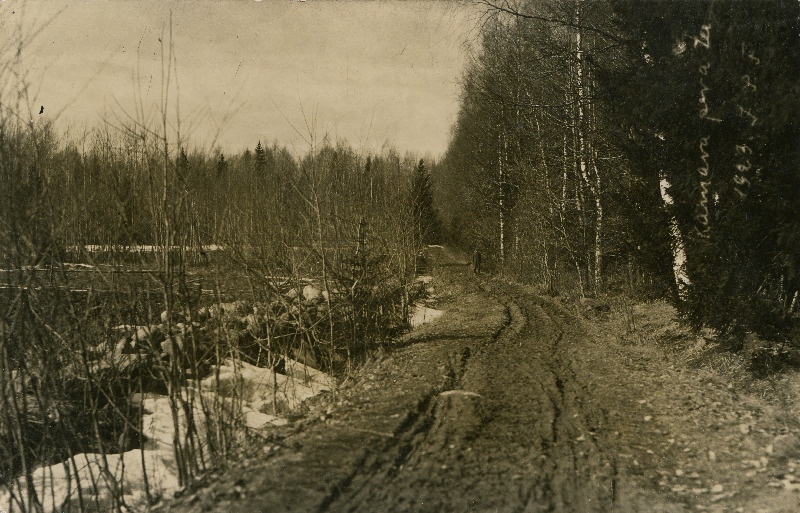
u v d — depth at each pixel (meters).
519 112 23.27
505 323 13.83
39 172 5.45
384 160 13.97
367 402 7.02
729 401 7.14
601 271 18.30
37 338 5.60
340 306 9.74
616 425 6.38
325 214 9.84
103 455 5.38
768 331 8.26
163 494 5.42
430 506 4.40
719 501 4.67
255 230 8.80
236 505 4.29
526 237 25.33
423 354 10.00
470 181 36.09
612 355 9.96
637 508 4.54
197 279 7.11
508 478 4.97
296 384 9.20
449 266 38.25
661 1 9.27
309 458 5.17
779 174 7.94
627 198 10.45
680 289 9.48
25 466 5.25
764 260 8.36
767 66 8.05
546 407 6.98
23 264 5.41
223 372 8.97
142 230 5.97
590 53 15.41
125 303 6.64
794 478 5.04
